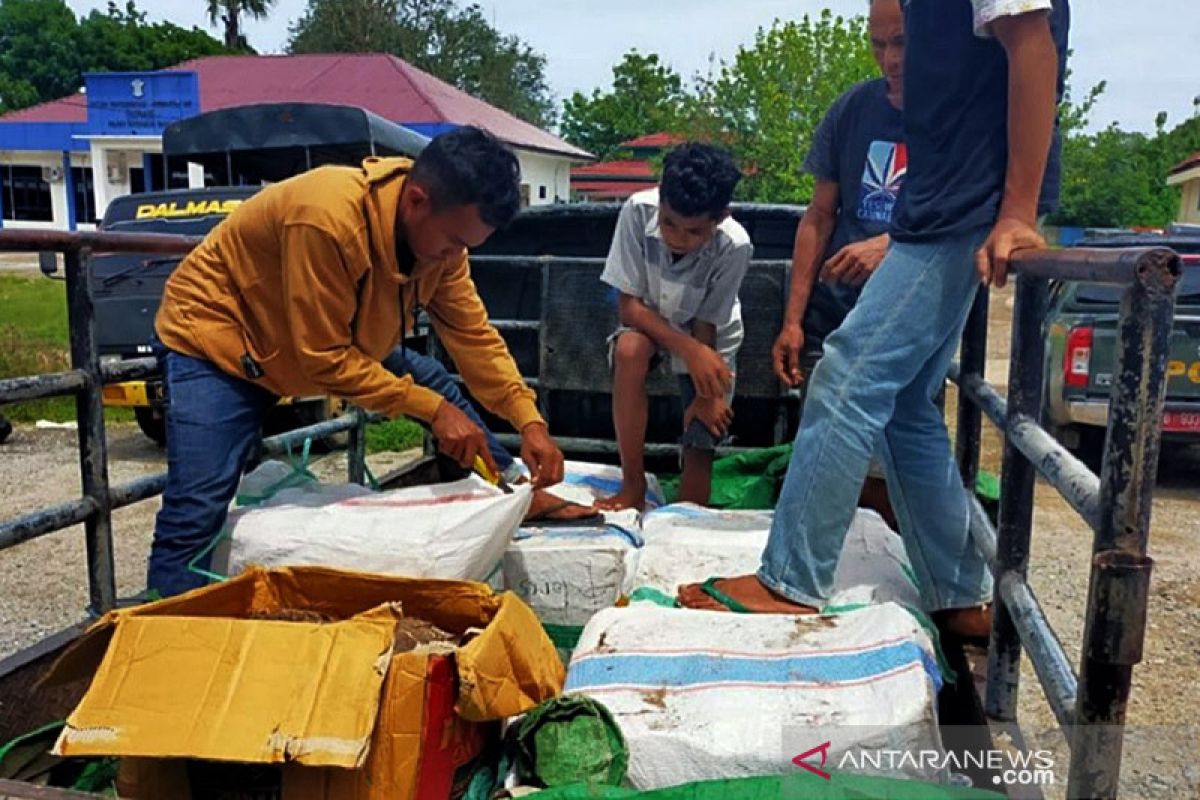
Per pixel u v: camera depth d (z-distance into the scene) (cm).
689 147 279
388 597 184
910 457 221
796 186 2159
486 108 2897
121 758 163
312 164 948
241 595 184
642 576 235
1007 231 177
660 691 170
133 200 721
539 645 176
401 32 4075
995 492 278
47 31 4409
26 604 473
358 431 346
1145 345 120
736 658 177
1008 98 183
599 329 361
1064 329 673
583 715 161
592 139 5219
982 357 246
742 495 320
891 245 210
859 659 172
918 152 203
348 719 144
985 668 198
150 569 220
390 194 218
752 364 345
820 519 206
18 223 3075
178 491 221
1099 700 125
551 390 371
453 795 161
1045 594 502
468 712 156
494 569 226
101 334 657
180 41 4566
